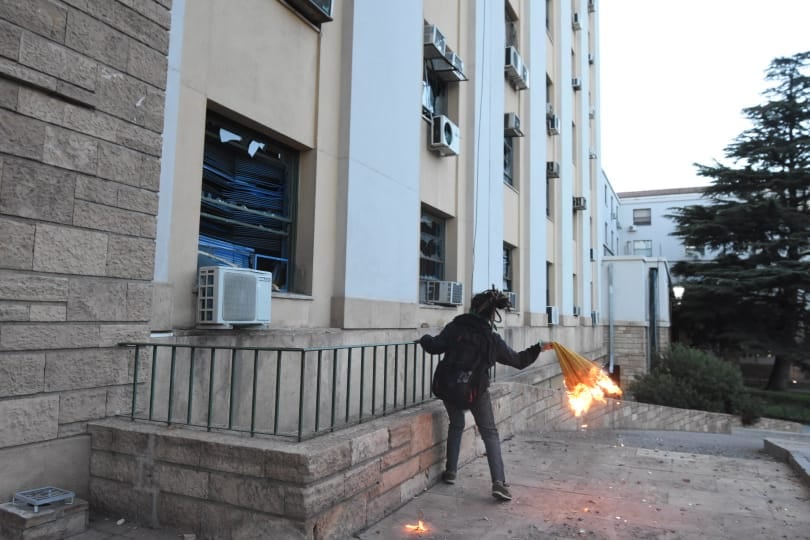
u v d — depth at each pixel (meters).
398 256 7.62
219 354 4.72
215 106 5.08
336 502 3.40
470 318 4.70
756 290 25.36
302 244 6.20
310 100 6.23
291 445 3.32
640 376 18.03
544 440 7.00
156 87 4.18
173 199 4.56
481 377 4.53
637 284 25.88
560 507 4.30
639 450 6.48
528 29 14.62
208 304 4.62
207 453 3.39
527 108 14.38
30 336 3.40
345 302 6.45
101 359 3.81
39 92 3.44
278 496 3.19
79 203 3.65
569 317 18.11
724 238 27.06
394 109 7.63
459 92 10.48
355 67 6.77
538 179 14.99
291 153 6.26
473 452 5.64
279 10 5.79
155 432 3.56
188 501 3.43
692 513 4.27
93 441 3.74
